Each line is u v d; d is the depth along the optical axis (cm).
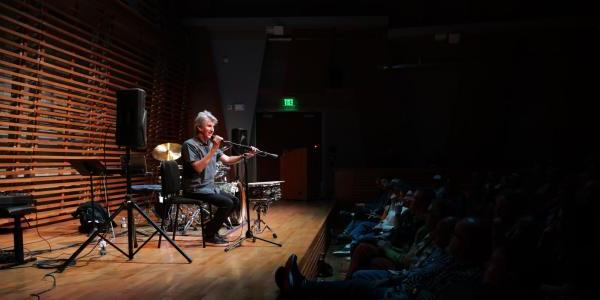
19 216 353
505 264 171
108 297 272
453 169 881
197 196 429
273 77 1007
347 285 273
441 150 1003
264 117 1030
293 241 466
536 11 929
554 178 443
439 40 968
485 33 952
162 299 270
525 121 969
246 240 467
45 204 570
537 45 944
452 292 208
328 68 988
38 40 549
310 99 1016
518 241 174
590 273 205
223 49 979
